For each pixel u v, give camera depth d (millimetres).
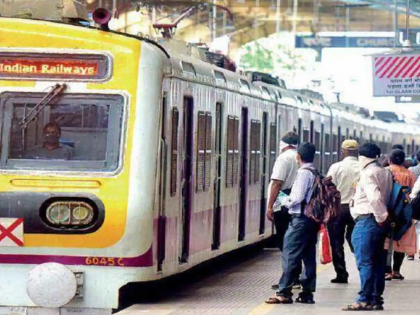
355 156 31250
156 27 33969
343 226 31312
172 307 25828
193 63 29344
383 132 76188
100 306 24453
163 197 25797
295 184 26406
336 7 102125
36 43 24859
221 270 35406
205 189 30438
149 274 24562
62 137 24750
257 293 29156
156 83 24797
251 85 37438
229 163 33594
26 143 24750
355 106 70000
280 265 37219
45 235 24344
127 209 24297
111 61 24750
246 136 36219
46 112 24812
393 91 53219
